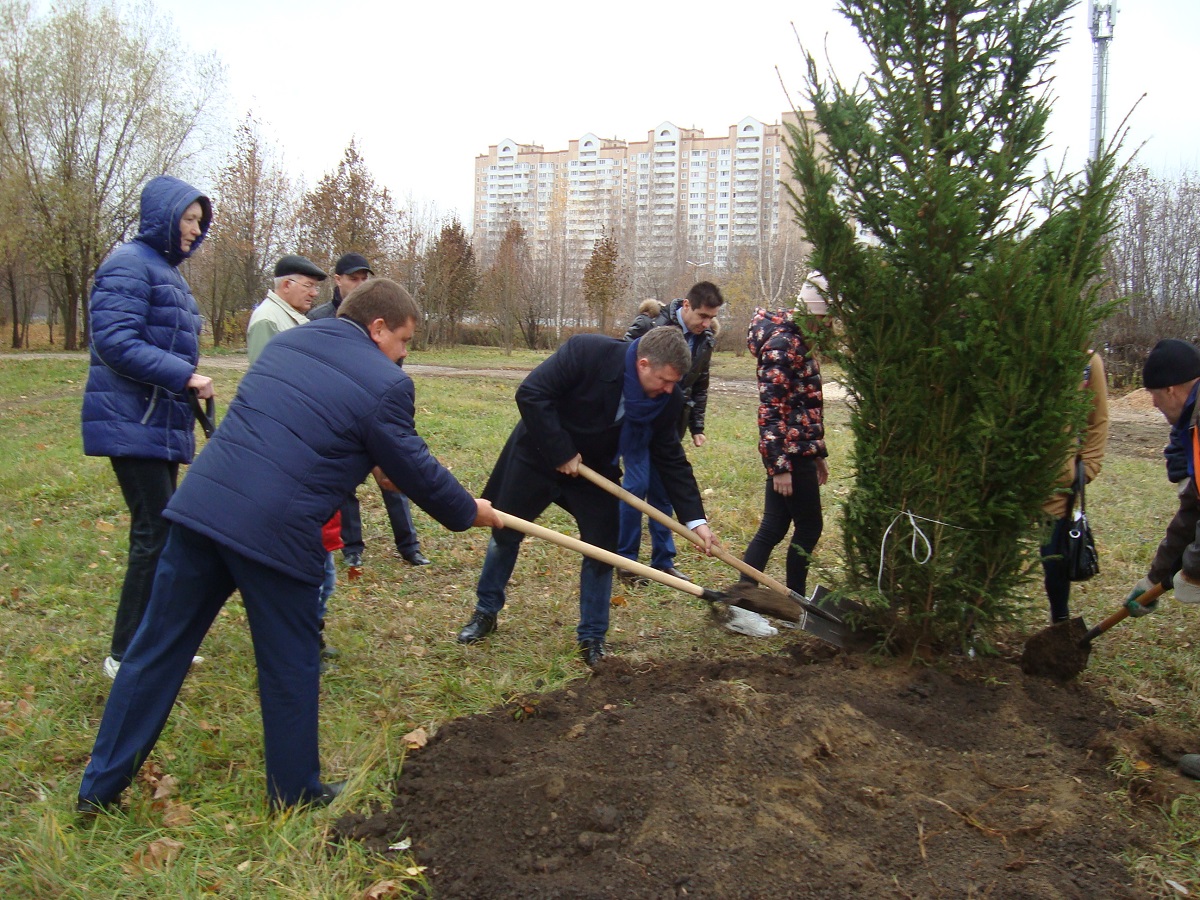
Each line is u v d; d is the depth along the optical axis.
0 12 29.59
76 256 31.56
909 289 3.94
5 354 30.00
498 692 4.10
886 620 4.28
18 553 5.99
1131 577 6.09
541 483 4.58
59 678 4.07
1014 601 4.17
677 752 3.31
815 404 4.93
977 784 3.26
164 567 3.00
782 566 6.38
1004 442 3.79
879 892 2.63
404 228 38.56
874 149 3.95
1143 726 3.71
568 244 59.44
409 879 2.73
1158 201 22.75
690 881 2.65
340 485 3.02
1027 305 3.65
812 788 3.13
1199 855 2.93
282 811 3.04
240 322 36.66
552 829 2.93
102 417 3.82
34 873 2.68
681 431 4.73
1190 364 3.83
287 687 3.01
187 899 2.62
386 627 4.87
